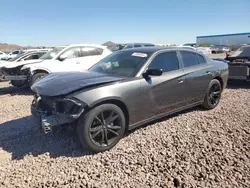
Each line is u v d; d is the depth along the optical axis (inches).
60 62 361.7
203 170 127.0
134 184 117.0
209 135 170.1
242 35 2743.6
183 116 210.2
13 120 211.6
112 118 151.5
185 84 197.0
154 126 186.9
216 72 229.6
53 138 167.6
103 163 136.3
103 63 199.3
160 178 121.3
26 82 374.0
